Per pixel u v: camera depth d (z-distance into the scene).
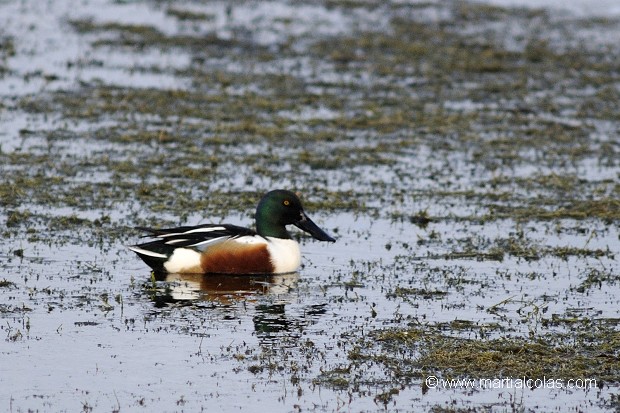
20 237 14.48
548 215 16.44
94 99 23.02
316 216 16.17
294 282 13.09
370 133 21.66
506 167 19.52
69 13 30.38
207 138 20.55
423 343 10.78
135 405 9.26
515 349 10.59
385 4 32.94
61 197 16.55
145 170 18.34
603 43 29.78
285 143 20.67
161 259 13.36
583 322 11.48
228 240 13.40
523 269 13.67
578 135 21.97
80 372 9.94
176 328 11.19
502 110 23.67
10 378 9.78
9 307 11.71
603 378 9.97
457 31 30.41
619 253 14.50
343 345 10.73
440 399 9.49
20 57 25.98
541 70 27.02
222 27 29.77
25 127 20.77
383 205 16.86
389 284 12.95
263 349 10.59
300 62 27.00
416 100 24.25
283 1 32.84
